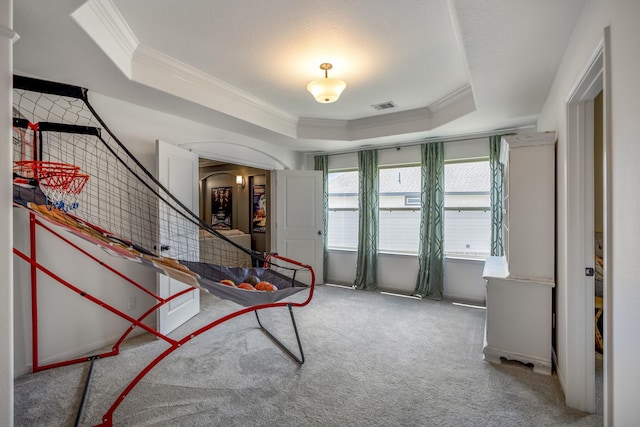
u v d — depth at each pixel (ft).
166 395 6.75
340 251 17.20
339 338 9.87
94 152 9.00
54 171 6.99
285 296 7.71
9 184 4.10
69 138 8.49
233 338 9.78
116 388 6.98
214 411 6.24
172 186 10.53
